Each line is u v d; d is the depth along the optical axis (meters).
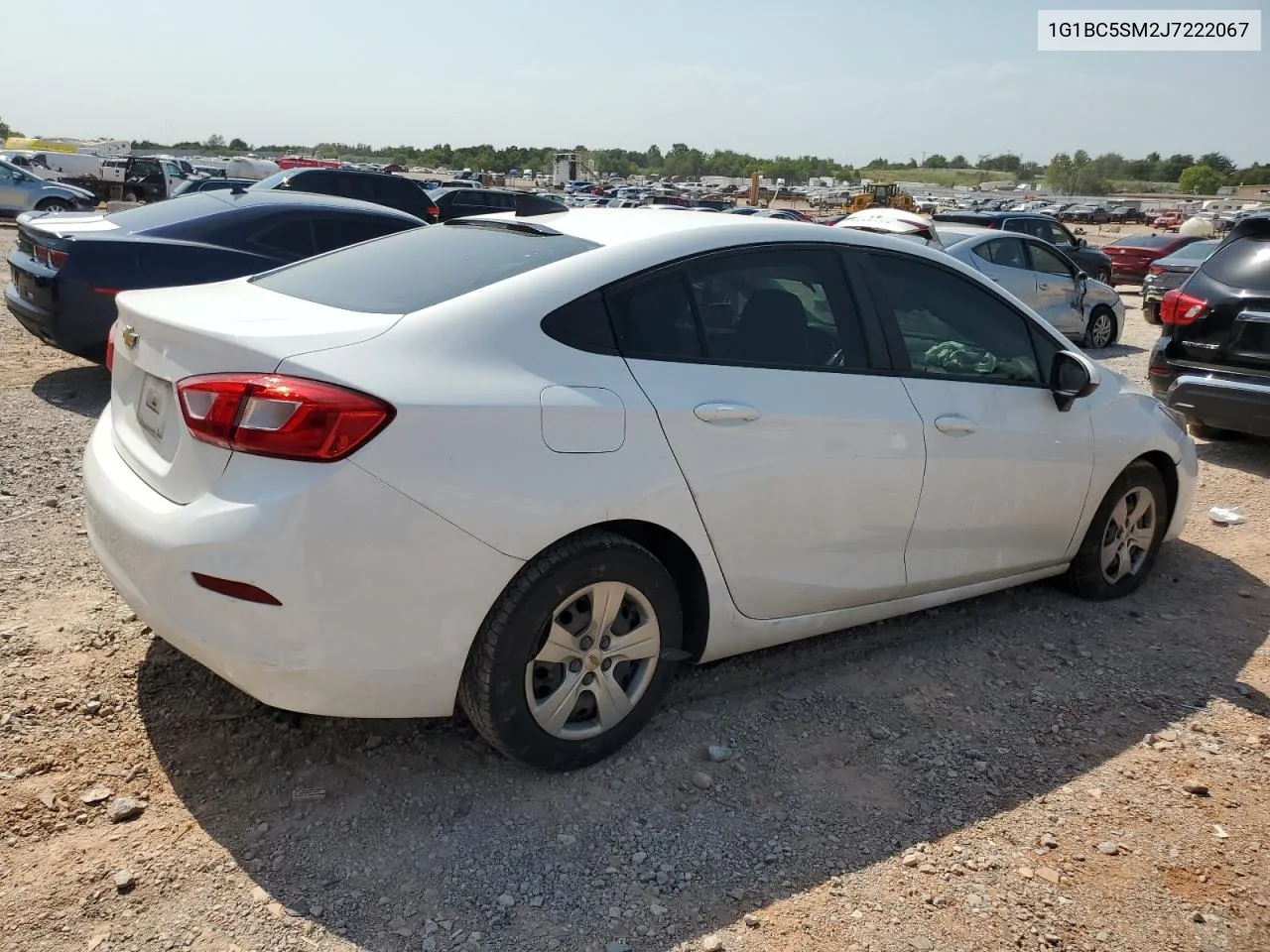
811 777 3.15
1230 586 4.98
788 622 3.49
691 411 3.02
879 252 3.74
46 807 2.73
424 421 2.56
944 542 3.85
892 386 3.60
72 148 55.28
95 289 6.87
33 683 3.29
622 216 3.59
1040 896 2.67
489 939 2.40
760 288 3.37
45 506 4.90
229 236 7.43
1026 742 3.45
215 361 2.61
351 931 2.40
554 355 2.86
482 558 2.65
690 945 2.43
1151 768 3.33
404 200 15.16
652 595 3.04
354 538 2.50
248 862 2.60
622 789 3.02
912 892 2.66
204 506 2.56
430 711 2.77
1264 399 6.61
